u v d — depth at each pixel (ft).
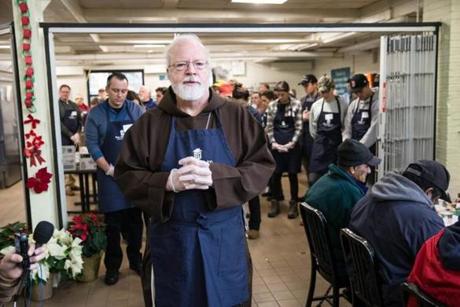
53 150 10.91
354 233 6.57
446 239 4.66
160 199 4.64
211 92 5.17
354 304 7.11
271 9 21.27
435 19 13.43
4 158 23.90
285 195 19.77
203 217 4.84
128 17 20.26
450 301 4.44
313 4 20.81
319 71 44.73
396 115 13.00
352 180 7.84
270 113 16.01
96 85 41.16
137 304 9.93
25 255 3.97
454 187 13.37
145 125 5.12
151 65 41.55
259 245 13.44
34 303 10.02
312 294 8.84
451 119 13.15
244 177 4.75
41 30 10.50
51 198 10.68
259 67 45.29
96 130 10.30
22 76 10.19
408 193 5.98
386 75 12.80
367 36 28.94
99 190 10.52
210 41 29.86
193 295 4.95
